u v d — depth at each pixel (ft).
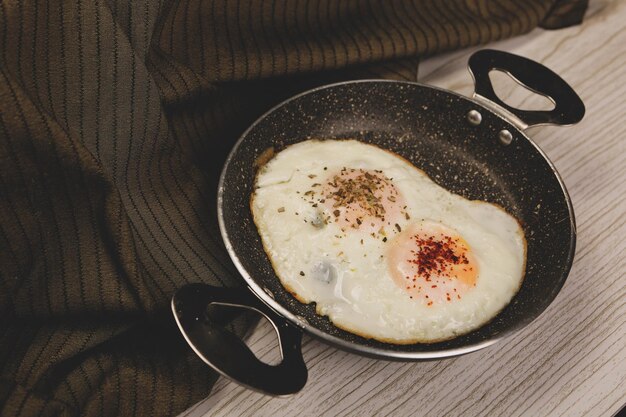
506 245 1.48
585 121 1.72
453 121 1.59
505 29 1.77
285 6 1.57
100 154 1.39
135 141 1.42
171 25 1.48
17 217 1.31
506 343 1.42
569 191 1.61
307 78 1.66
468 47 1.75
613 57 1.84
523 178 1.53
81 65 1.34
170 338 1.37
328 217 1.47
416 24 1.71
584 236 1.55
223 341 1.23
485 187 1.56
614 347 1.43
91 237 1.34
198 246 1.42
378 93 1.59
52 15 1.30
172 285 1.38
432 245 1.46
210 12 1.50
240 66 1.52
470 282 1.43
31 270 1.34
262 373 1.21
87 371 1.30
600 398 1.38
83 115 1.37
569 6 1.89
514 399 1.37
